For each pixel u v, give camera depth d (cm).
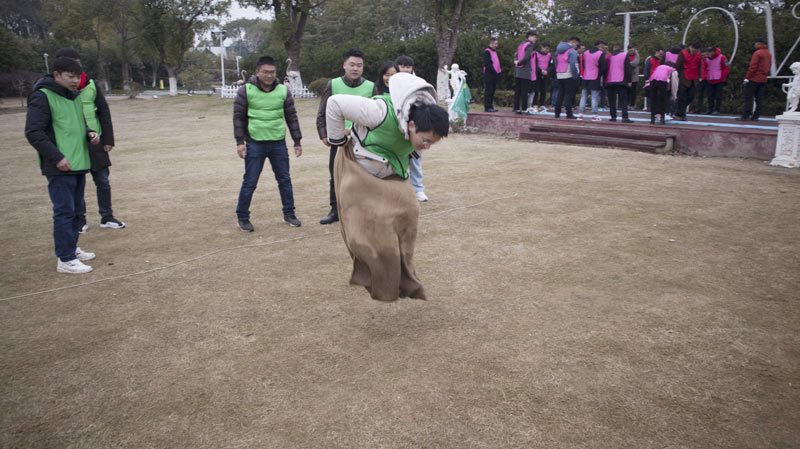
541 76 1432
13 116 2509
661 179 790
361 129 313
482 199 689
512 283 422
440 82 2077
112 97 4522
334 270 461
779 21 1461
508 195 707
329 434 251
